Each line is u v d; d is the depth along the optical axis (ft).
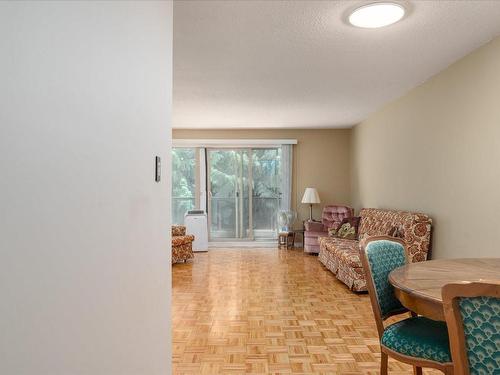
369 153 21.59
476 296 3.95
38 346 2.19
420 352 5.84
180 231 21.12
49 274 2.32
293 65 12.79
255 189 26.78
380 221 17.17
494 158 10.59
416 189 15.48
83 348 2.84
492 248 10.70
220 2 8.43
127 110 3.96
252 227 26.76
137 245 4.35
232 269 18.86
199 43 10.82
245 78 14.26
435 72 13.61
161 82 5.71
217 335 10.19
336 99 17.61
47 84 2.28
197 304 13.00
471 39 10.66
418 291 5.17
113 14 3.50
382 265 7.05
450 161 12.88
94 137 3.04
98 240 3.15
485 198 11.02
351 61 12.42
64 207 2.52
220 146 26.43
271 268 19.07
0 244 1.84
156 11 5.35
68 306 2.58
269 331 10.48
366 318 11.52
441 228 13.53
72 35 2.63
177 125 24.71
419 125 15.20
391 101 18.04
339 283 15.92
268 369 8.28
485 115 10.98
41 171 2.23
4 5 1.85
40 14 2.19
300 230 25.90
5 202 1.88
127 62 3.95
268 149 26.78
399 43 10.89
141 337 4.52
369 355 8.96
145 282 4.71
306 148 26.32
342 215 23.17
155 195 5.30
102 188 3.24
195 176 26.45
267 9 8.79
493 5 8.74
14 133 1.95
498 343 3.90
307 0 8.40
